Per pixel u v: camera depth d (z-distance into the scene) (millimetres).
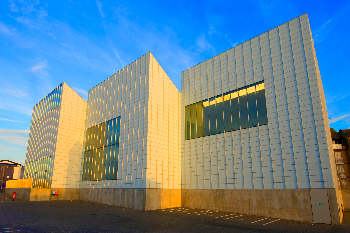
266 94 21672
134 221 15992
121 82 31203
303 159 18281
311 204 17156
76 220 15734
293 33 20938
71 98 36188
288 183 18641
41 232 11531
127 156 26734
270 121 20844
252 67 23344
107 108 32688
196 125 27141
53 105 37750
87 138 35562
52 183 31906
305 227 14727
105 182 29078
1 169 86000
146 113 25641
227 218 17922
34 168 40312
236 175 22031
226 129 24016
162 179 24859
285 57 21078
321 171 17281
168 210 22562
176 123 28578
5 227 12594
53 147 33812
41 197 30906
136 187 24219
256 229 13828
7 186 48250
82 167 34906
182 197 26016
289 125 19609
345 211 29438
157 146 25391
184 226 14461
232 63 25203
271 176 19703
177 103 29484
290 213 17969
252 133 21859
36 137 43469
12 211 19609
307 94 19125
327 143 17391
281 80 20922
